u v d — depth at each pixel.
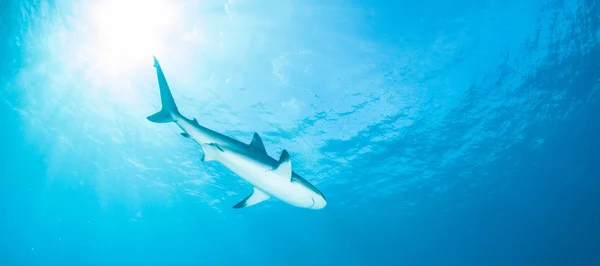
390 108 14.84
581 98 15.30
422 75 13.00
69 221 38.97
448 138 17.33
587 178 21.34
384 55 11.94
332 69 12.44
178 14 10.85
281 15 10.54
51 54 13.78
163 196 26.53
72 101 16.94
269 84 13.08
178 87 13.52
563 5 10.75
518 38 11.79
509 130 17.12
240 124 15.33
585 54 12.76
